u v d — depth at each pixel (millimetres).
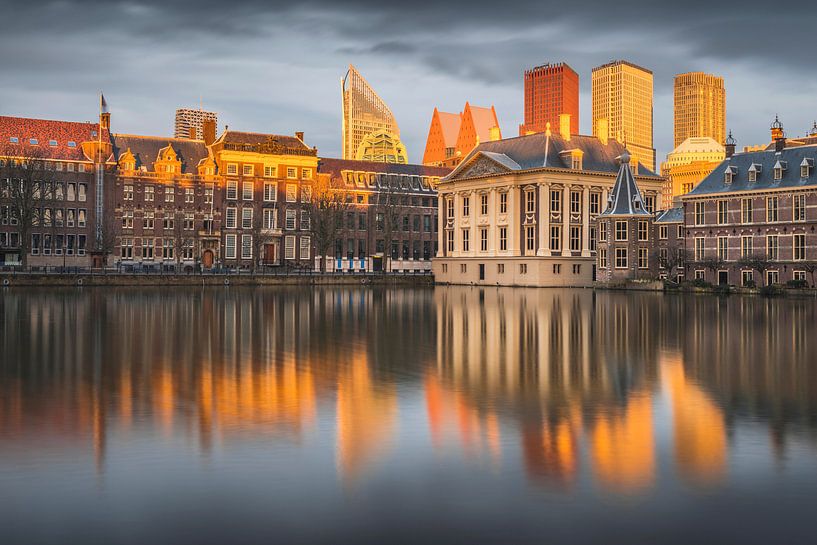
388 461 19328
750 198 105188
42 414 24109
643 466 19062
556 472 18562
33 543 14570
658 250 118375
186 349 39438
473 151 152375
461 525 15484
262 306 72188
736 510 16281
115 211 141375
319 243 148500
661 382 30156
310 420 23500
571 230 134500
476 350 39594
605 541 14805
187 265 144125
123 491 17172
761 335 46844
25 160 124375
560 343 42656
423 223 169250
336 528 15305
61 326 50688
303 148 157500
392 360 35812
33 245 134375
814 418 24016
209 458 19516
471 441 21203
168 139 152125
